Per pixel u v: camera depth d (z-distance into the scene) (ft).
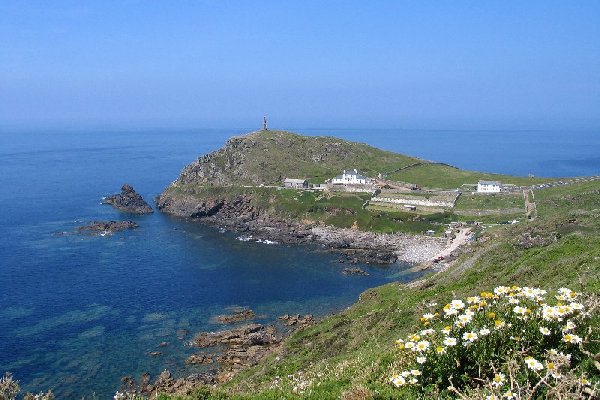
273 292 293.84
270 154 650.84
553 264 131.54
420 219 447.01
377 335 129.29
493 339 39.42
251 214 515.09
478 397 33.09
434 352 40.78
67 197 617.21
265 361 176.35
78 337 224.12
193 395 55.42
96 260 353.31
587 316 40.29
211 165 619.26
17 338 222.48
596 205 403.75
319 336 179.42
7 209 536.01
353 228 452.76
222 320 246.06
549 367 33.58
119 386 178.81
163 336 226.17
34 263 342.03
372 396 41.01
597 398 31.04
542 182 533.96
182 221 506.07
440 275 216.95
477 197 486.38
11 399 42.80
